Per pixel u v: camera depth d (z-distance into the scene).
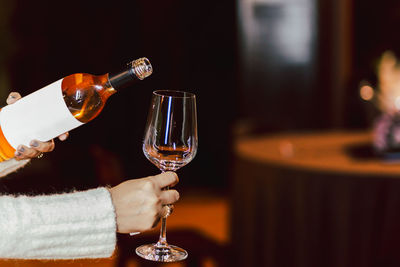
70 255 0.95
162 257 1.11
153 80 5.52
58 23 5.52
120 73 1.06
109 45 5.59
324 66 5.54
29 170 3.89
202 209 4.86
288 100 5.48
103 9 5.54
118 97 5.52
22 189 3.31
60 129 1.06
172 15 5.43
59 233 0.93
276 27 5.34
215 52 5.32
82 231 0.94
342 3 5.53
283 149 3.09
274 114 5.45
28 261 2.64
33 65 5.53
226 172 5.31
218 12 5.25
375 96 3.77
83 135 5.46
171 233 2.68
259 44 5.30
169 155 1.11
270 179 2.80
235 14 5.17
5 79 5.42
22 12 5.42
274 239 2.82
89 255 0.96
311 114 5.56
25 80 5.52
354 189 2.67
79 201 0.95
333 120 5.57
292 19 5.39
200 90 5.42
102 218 0.95
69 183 2.92
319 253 2.74
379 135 2.93
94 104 1.07
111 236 0.96
